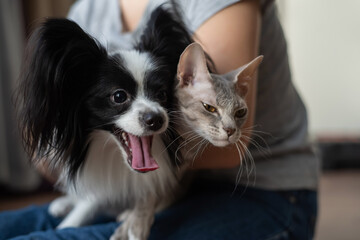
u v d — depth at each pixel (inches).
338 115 166.2
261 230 44.2
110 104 40.6
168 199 50.5
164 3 45.2
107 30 56.7
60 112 40.1
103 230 43.9
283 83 50.4
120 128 40.8
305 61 165.2
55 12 120.4
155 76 41.5
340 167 148.2
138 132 39.1
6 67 111.5
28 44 39.3
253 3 44.9
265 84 49.2
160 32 44.5
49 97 38.9
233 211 46.4
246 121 44.3
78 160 43.5
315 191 52.1
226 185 51.6
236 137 40.7
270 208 47.6
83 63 40.3
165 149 44.3
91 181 46.2
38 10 115.6
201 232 42.7
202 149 43.6
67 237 41.8
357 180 131.4
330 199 111.6
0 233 48.8
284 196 49.3
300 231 47.7
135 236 41.7
